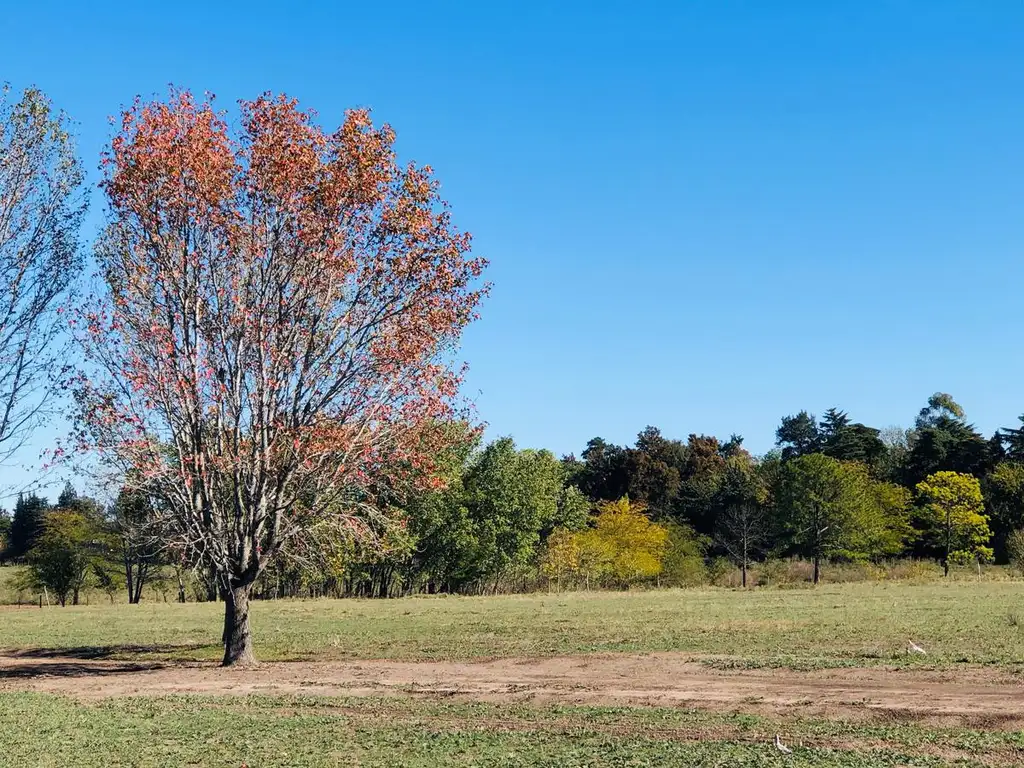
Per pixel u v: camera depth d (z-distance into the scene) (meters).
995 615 35.00
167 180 25.91
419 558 71.00
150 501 27.69
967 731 15.53
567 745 15.05
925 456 96.94
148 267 26.58
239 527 27.25
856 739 15.05
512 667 25.39
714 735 15.74
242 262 26.59
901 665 23.25
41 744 15.88
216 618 46.84
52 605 77.62
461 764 13.76
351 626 39.34
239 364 26.50
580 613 42.53
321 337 26.75
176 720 18.06
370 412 26.80
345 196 26.39
